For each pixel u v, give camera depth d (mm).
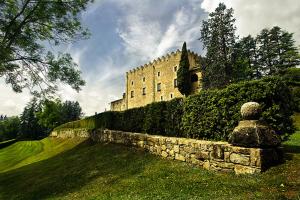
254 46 63094
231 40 42000
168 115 13648
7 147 56312
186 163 10039
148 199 7047
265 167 7141
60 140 38656
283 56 56500
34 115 95750
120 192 8266
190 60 54875
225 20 42750
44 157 25859
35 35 18406
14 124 106438
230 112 9453
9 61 17031
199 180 7887
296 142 12523
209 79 41594
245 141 7602
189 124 11531
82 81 19391
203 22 43969
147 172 9883
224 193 6430
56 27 18422
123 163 12188
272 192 5848
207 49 42906
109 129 21672
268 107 8609
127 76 71062
